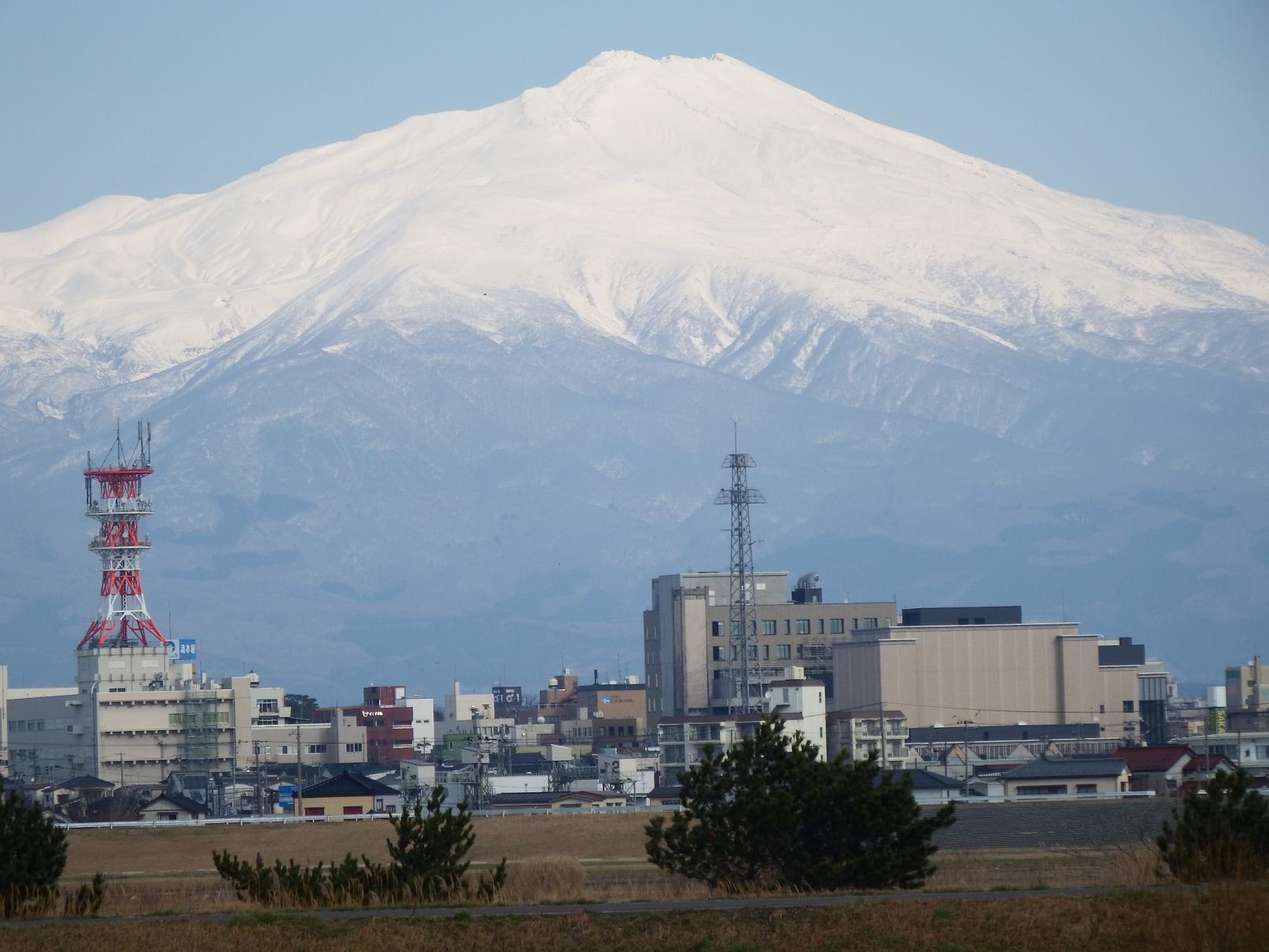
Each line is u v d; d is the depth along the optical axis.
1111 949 174.00
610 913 197.25
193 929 191.38
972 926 183.75
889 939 180.38
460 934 187.38
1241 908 178.38
